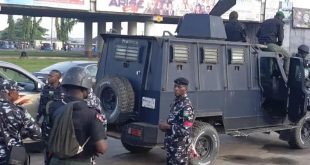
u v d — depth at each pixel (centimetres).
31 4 3716
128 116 757
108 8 4162
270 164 846
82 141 374
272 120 922
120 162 820
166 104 738
